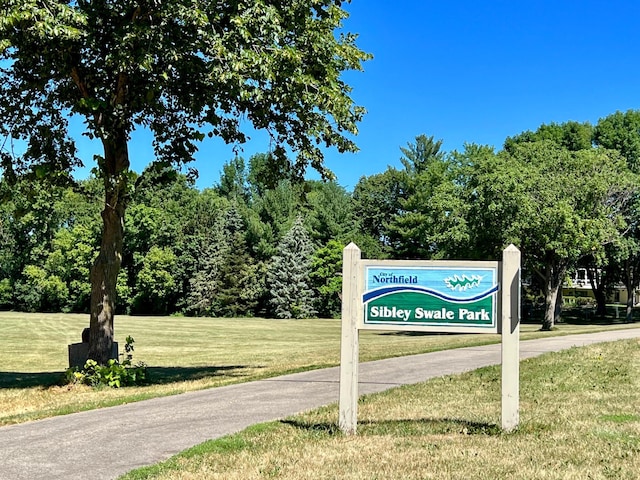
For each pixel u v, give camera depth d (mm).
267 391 10992
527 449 6504
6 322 51469
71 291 70438
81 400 11062
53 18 10234
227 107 14305
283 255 68812
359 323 7535
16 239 71500
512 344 7309
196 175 15859
